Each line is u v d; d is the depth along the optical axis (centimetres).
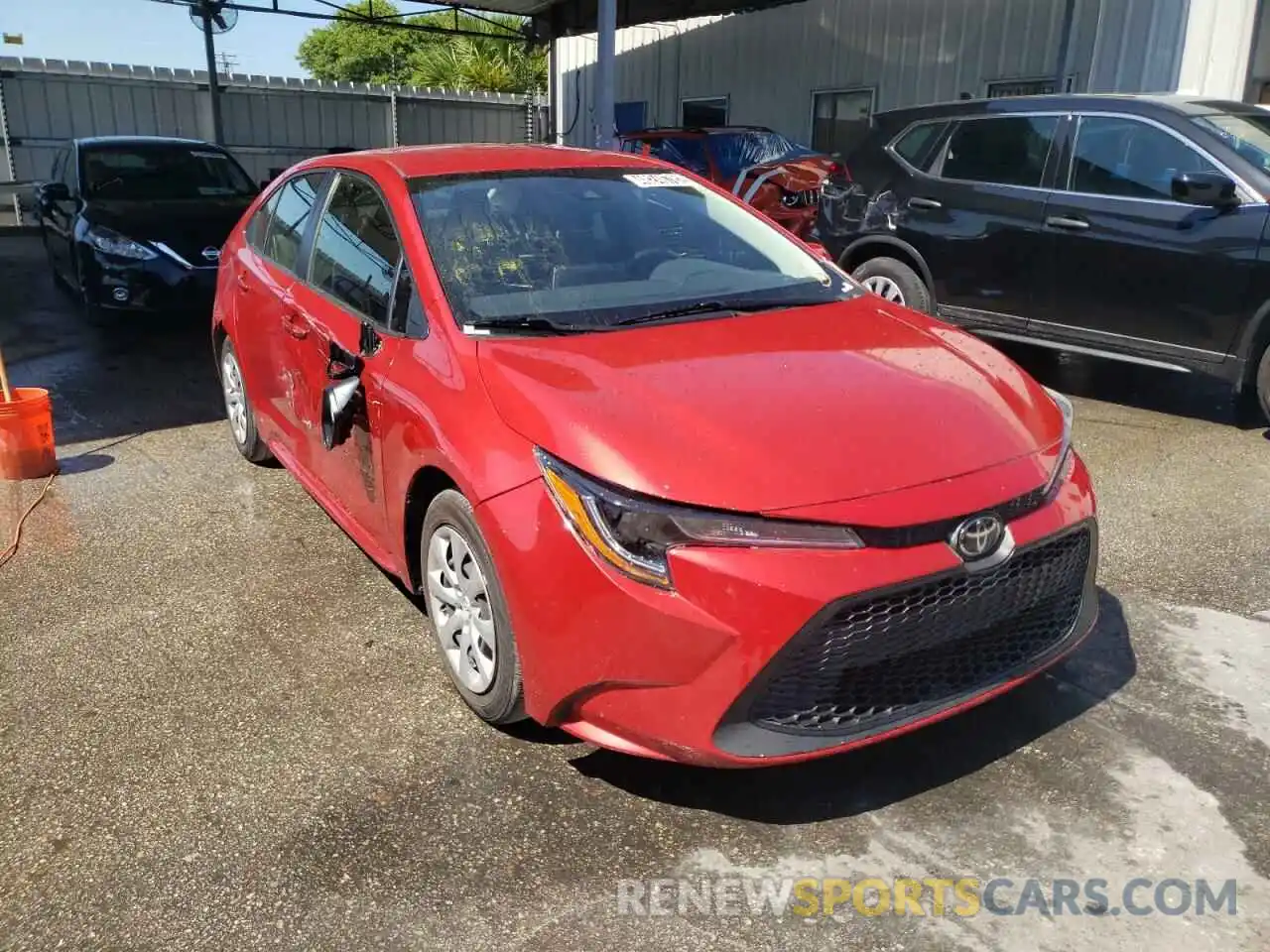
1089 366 714
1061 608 269
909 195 678
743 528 226
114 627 354
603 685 238
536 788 268
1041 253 607
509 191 359
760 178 1008
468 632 289
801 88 1488
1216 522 437
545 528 242
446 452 272
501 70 2864
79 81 1739
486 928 222
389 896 231
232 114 1895
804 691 233
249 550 415
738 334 304
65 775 274
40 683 319
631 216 367
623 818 257
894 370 285
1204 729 291
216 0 1706
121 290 757
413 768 276
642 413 252
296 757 281
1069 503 260
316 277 395
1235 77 1016
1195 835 249
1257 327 525
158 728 295
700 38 1631
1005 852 244
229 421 548
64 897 232
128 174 880
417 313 315
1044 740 286
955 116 665
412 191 348
